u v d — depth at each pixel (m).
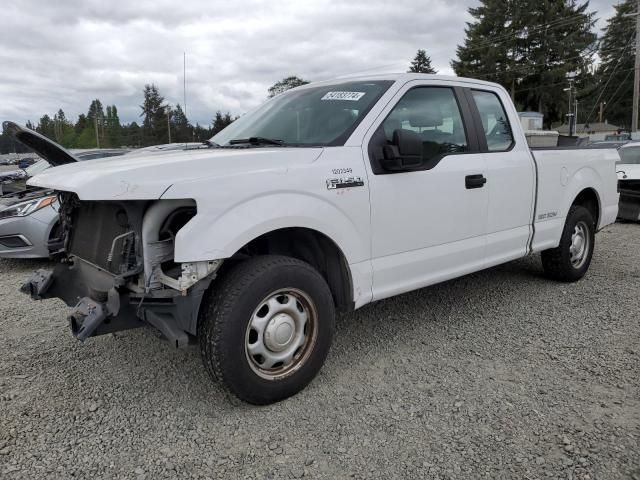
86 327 2.85
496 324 4.50
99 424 3.03
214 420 3.07
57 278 3.77
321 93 4.16
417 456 2.71
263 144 3.76
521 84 60.53
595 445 2.75
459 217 4.17
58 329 4.53
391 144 3.68
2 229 6.57
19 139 3.94
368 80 4.09
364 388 3.42
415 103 4.00
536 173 4.89
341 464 2.66
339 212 3.36
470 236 4.32
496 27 60.56
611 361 3.73
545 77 58.72
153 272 2.93
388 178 3.64
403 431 2.93
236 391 3.02
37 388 3.46
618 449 2.72
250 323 3.03
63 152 4.11
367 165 3.55
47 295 3.78
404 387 3.42
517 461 2.65
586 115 76.75
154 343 4.17
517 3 59.16
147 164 2.89
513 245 4.76
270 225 3.02
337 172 3.37
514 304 5.01
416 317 4.70
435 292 5.41
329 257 3.54
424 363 3.77
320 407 3.20
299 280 3.18
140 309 3.00
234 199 2.91
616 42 75.69
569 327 4.40
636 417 3.01
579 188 5.48
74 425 3.02
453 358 3.84
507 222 4.66
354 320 4.64
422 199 3.86
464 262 4.29
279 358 3.18
